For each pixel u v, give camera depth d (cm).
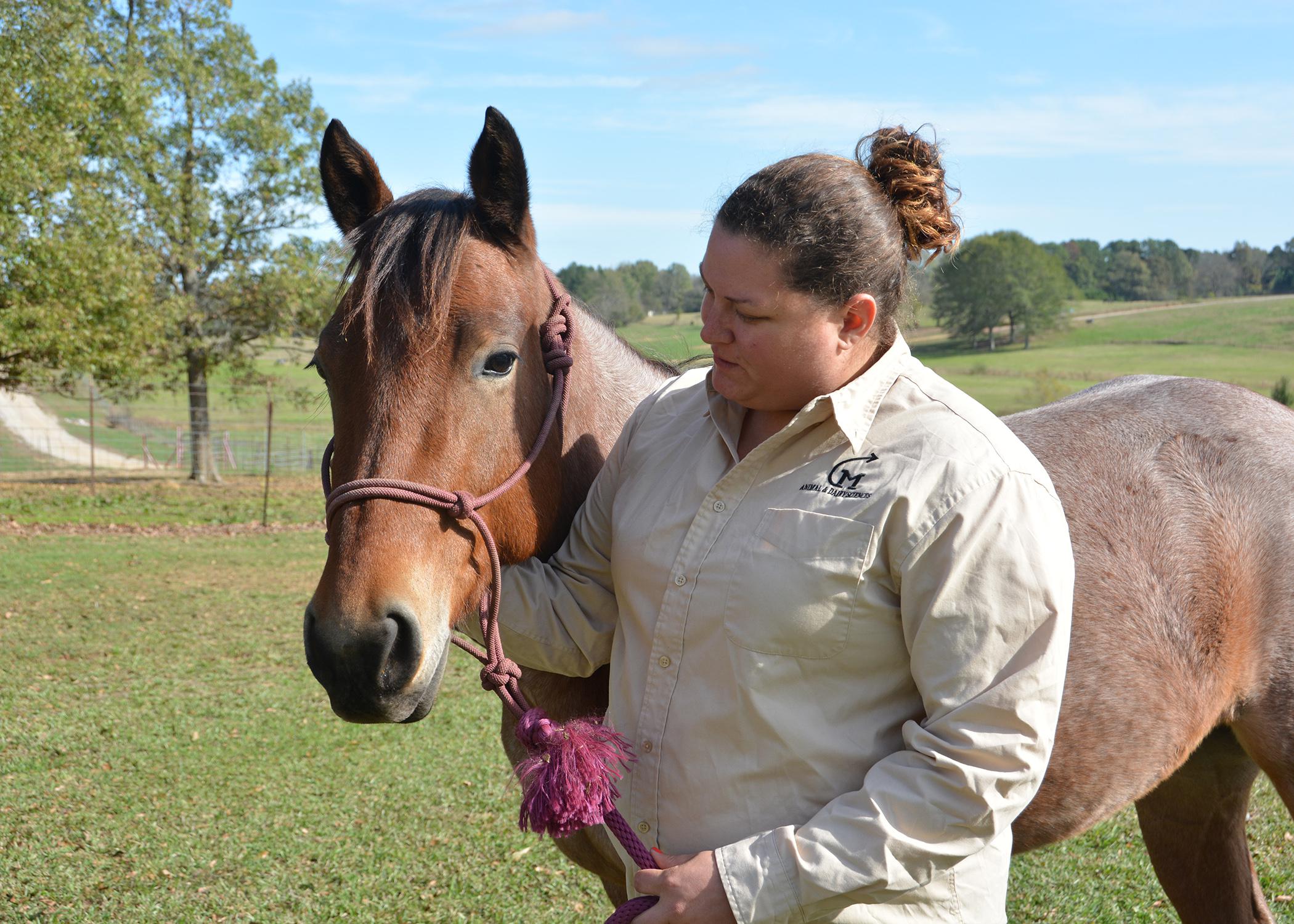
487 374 142
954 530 116
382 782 433
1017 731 111
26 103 1420
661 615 129
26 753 465
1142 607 181
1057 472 192
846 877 111
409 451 136
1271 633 190
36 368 1544
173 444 2186
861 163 131
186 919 317
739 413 137
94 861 356
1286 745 190
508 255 150
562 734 125
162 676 595
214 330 2020
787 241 116
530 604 153
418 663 129
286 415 3061
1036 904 315
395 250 142
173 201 1941
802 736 121
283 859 360
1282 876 325
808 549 120
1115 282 7038
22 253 1370
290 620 745
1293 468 195
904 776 113
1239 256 7000
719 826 125
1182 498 190
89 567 955
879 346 132
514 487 150
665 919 115
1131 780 183
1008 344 5241
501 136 146
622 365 198
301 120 2089
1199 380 217
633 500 141
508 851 366
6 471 2094
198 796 416
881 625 120
